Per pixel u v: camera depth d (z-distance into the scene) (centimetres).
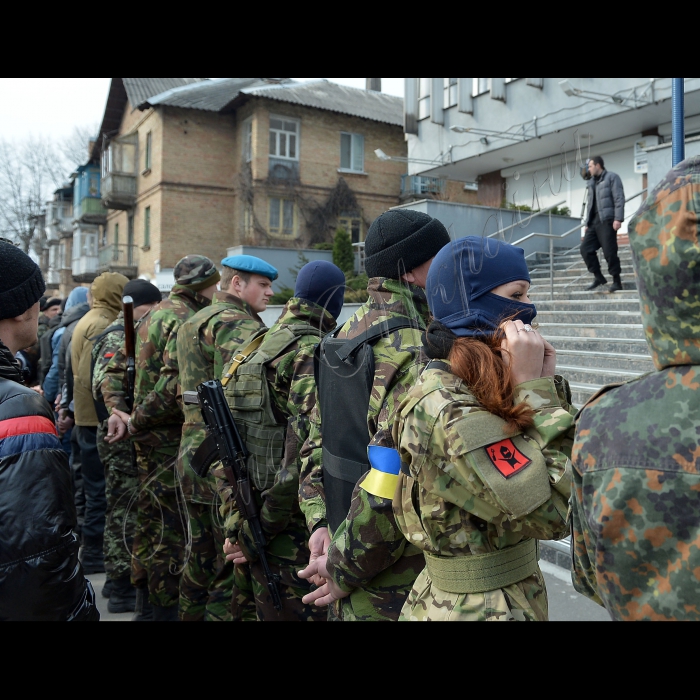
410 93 1315
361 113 2261
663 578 83
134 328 364
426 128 1284
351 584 151
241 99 2109
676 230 84
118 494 361
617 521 86
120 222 2611
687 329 84
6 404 138
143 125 2295
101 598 376
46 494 133
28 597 131
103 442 362
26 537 130
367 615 154
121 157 2355
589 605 292
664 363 88
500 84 1058
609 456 89
